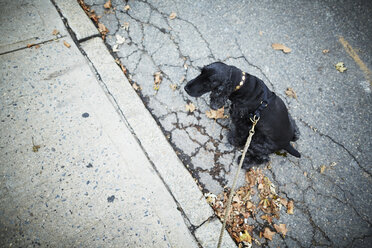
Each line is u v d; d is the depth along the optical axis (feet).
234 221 3.82
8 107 3.95
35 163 3.71
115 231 3.50
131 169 3.82
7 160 3.69
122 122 4.07
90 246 3.42
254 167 4.17
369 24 5.20
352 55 4.94
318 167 4.23
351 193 4.12
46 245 3.38
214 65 3.51
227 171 4.09
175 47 4.71
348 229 3.94
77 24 4.57
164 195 3.75
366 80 4.78
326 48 4.97
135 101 4.23
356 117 4.54
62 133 3.90
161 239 3.52
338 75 4.79
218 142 4.23
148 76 4.48
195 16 4.99
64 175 3.69
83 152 3.83
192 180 3.89
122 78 4.34
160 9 4.96
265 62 4.79
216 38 4.86
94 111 4.08
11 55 4.24
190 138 4.20
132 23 4.80
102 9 4.85
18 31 4.41
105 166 3.80
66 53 4.36
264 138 3.83
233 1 5.20
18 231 3.40
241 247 3.68
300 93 4.63
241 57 4.78
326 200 4.06
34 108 3.99
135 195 3.69
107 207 3.60
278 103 3.60
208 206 3.79
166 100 4.37
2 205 3.49
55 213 3.51
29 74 4.16
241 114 3.74
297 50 4.92
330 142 4.37
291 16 5.18
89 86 4.21
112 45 4.62
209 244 3.60
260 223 3.87
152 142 4.02
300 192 4.08
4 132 3.82
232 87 3.50
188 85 3.64
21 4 4.60
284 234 3.83
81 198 3.60
